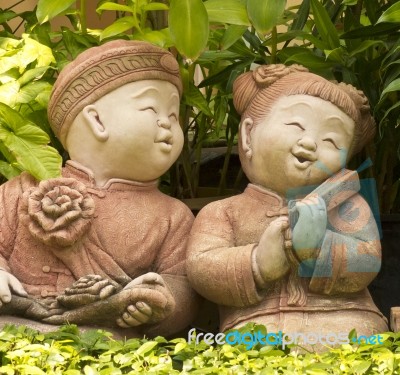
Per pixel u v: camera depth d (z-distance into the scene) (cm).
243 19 395
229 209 375
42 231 360
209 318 411
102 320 354
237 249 359
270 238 351
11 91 404
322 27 412
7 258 370
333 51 399
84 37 435
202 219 374
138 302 348
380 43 416
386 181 452
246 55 437
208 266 359
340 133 370
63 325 354
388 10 381
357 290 361
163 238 374
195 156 484
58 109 375
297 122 365
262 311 359
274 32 421
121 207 370
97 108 369
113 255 366
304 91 370
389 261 420
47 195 361
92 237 365
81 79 369
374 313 364
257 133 373
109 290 351
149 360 321
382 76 423
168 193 471
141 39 408
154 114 371
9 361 322
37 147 380
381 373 312
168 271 373
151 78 371
